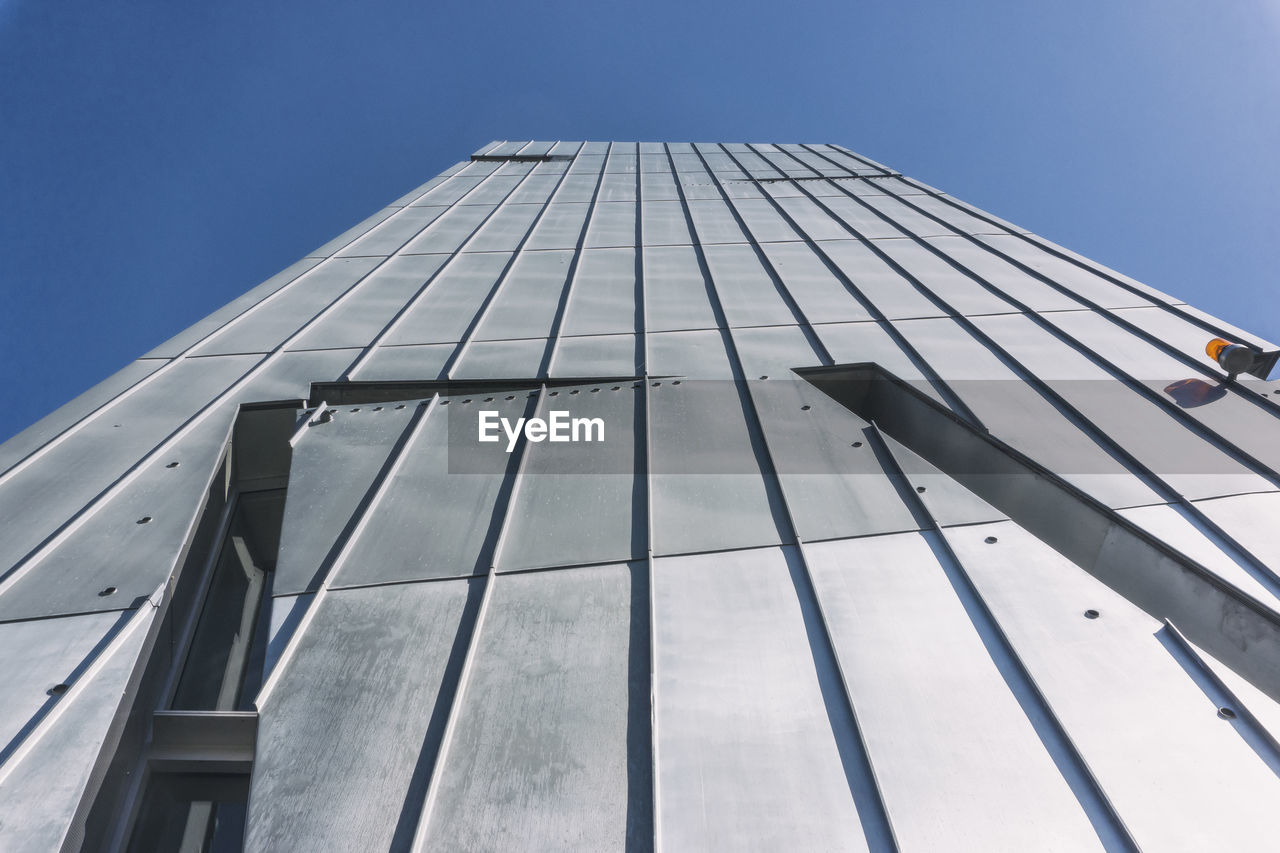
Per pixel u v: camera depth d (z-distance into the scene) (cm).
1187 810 351
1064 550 628
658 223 1683
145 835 438
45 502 626
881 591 501
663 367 882
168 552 564
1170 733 393
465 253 1441
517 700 425
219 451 722
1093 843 339
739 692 426
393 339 994
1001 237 1502
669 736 399
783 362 895
